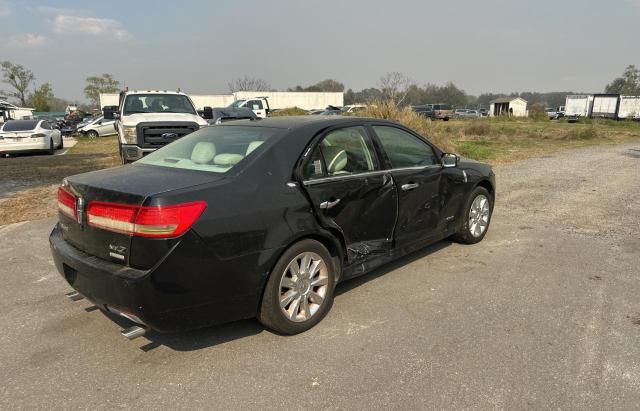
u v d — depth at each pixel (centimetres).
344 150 395
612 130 3306
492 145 2044
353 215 389
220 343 341
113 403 273
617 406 269
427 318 378
